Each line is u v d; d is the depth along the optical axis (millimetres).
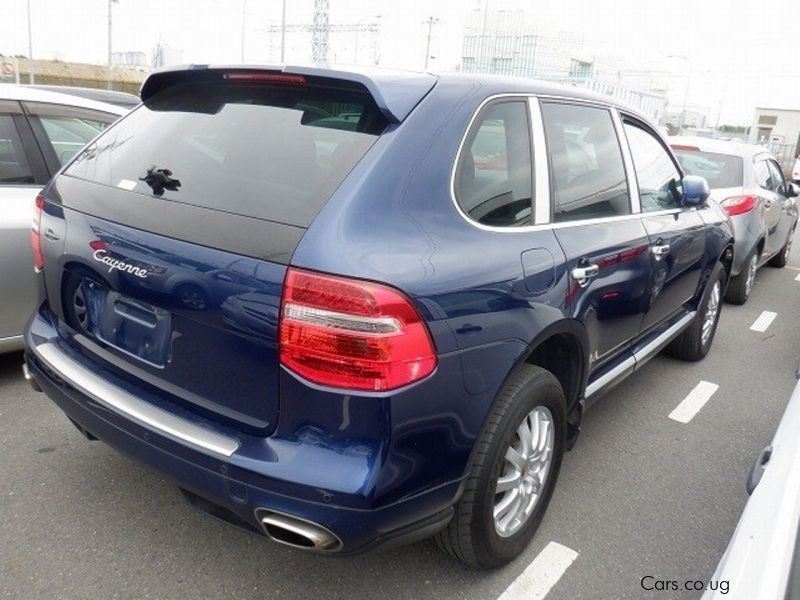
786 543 1347
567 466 3506
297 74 2309
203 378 2109
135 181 2426
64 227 2543
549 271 2502
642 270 3352
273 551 2682
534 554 2762
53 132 4125
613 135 3395
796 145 59562
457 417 2090
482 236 2281
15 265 3738
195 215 2141
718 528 3035
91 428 2389
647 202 3680
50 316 2775
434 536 2469
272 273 1913
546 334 2482
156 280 2152
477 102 2418
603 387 3266
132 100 9906
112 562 2555
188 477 2082
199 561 2596
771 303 7457
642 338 3814
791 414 2041
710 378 4934
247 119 2400
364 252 1902
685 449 3785
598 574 2672
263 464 1924
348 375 1864
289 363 1902
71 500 2902
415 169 2127
